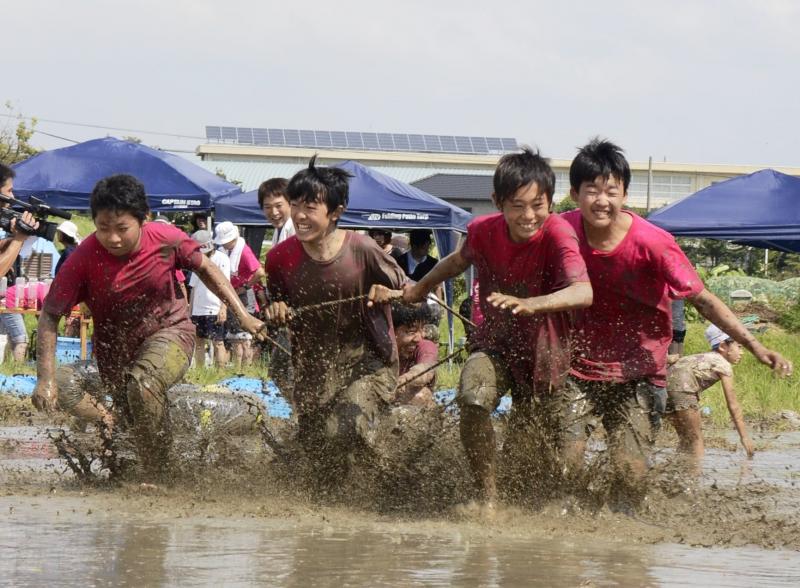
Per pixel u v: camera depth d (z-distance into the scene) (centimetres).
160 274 1377
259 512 1208
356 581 852
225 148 14900
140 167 3481
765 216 3300
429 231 3250
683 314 2309
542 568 927
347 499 1312
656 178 16688
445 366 2923
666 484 1348
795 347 4359
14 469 1486
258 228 3531
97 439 1479
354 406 1320
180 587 818
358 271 1323
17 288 2881
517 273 1225
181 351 1391
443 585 847
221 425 1474
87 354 3178
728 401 1909
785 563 998
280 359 1410
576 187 1269
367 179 3438
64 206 3438
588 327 1305
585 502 1263
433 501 1281
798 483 1566
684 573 931
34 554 932
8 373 2692
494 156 15750
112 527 1084
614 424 1323
